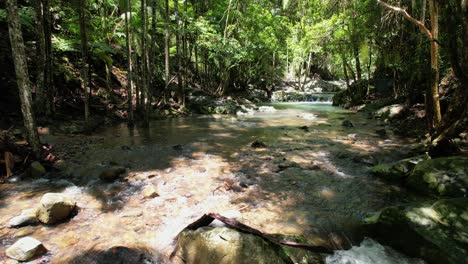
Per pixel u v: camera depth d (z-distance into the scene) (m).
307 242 3.91
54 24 14.34
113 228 4.35
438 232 3.62
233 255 3.36
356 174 6.59
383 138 10.12
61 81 12.84
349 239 4.17
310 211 4.88
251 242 3.48
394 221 4.03
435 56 7.31
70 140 9.11
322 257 3.71
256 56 26.31
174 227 4.40
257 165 7.22
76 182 6.13
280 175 6.54
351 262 3.67
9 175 6.12
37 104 10.20
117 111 14.02
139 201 5.23
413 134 10.41
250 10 23.83
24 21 11.41
